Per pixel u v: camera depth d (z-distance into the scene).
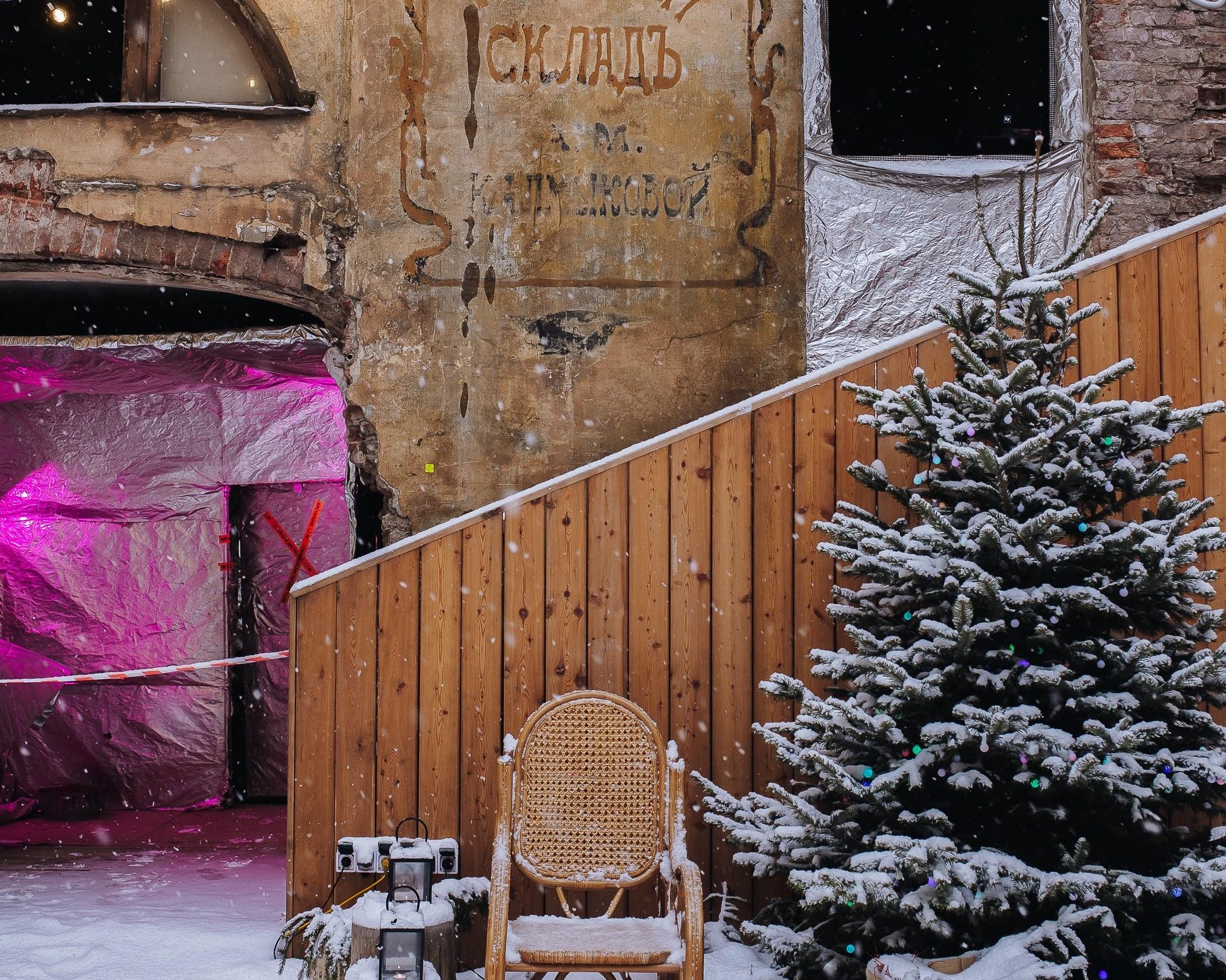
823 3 5.80
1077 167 5.70
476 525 4.32
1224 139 5.62
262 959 4.14
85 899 5.09
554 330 5.40
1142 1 5.67
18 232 5.52
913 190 5.67
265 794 7.73
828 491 4.33
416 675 4.29
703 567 4.32
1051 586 3.38
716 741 4.27
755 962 3.76
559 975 3.75
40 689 7.36
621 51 5.52
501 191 5.45
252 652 7.80
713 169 5.50
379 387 5.38
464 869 4.23
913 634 3.57
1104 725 3.21
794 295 5.49
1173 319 4.39
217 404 7.72
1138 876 3.16
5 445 7.61
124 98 5.81
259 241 5.50
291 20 5.62
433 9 5.50
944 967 3.08
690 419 5.39
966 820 3.41
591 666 4.30
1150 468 3.67
